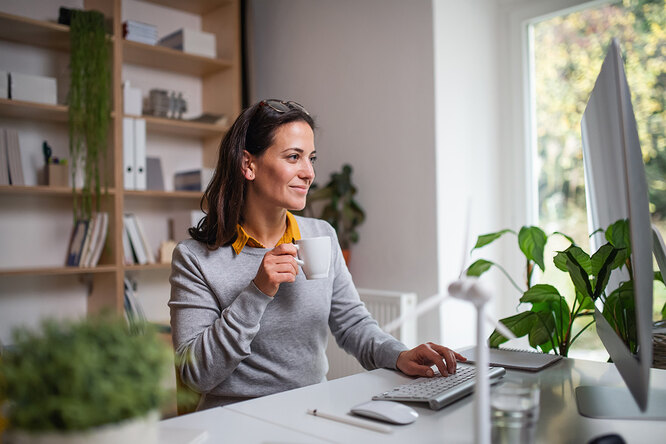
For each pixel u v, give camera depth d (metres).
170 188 3.04
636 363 0.74
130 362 0.58
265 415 0.85
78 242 2.55
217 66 3.00
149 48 2.66
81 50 2.42
